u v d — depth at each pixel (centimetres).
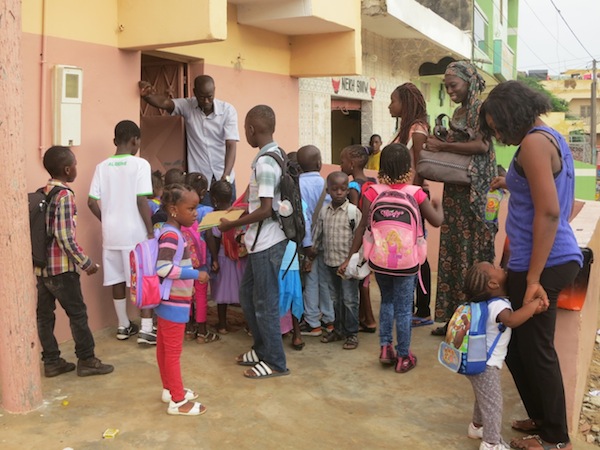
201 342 523
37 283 438
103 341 524
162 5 531
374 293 714
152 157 677
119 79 557
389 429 375
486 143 500
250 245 441
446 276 532
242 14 732
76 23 514
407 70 1318
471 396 424
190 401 397
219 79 718
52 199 422
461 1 1495
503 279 334
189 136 657
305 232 469
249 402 409
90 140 534
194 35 520
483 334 331
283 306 498
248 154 773
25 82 478
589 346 488
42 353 452
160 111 696
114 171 513
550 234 307
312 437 364
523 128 318
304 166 545
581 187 2445
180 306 383
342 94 1034
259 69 781
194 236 507
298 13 705
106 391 424
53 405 401
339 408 403
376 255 446
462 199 516
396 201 443
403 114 552
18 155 372
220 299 537
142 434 364
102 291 552
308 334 552
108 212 515
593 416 414
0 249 378
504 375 458
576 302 361
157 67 714
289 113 844
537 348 326
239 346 519
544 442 341
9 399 390
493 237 510
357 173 557
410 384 443
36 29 484
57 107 493
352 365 479
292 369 469
